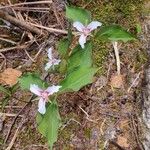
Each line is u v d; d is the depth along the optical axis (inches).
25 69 17.6
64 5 19.0
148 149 15.1
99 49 17.2
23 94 16.9
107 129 15.6
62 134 15.7
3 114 16.6
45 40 18.3
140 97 16.0
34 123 16.1
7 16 17.8
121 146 15.2
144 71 16.5
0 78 17.5
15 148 15.8
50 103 14.1
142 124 15.5
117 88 16.4
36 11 19.1
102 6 18.4
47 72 17.0
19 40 18.6
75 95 16.4
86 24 14.2
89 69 13.7
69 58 14.3
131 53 17.1
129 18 17.8
